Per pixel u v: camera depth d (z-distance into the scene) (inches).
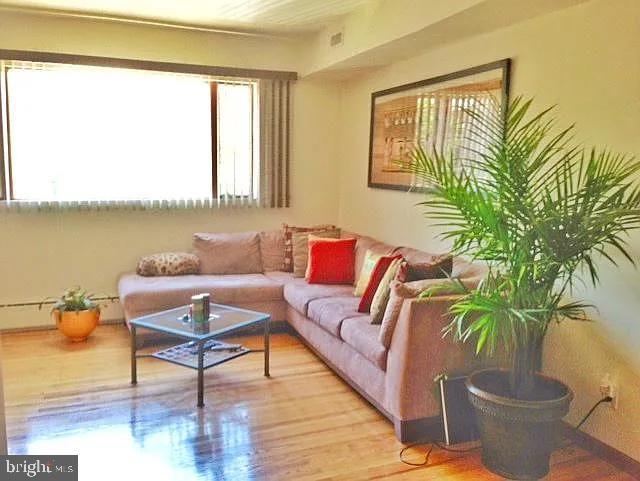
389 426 114.6
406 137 166.4
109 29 177.0
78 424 113.3
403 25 135.0
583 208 87.8
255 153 201.6
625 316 99.9
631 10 97.2
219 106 194.1
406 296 108.8
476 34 133.2
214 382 136.7
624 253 91.2
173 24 178.7
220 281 173.6
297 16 165.8
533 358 97.5
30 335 173.8
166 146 189.5
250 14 164.7
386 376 112.6
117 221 187.9
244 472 96.5
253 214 205.8
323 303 147.6
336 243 173.9
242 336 175.2
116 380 137.2
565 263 91.2
